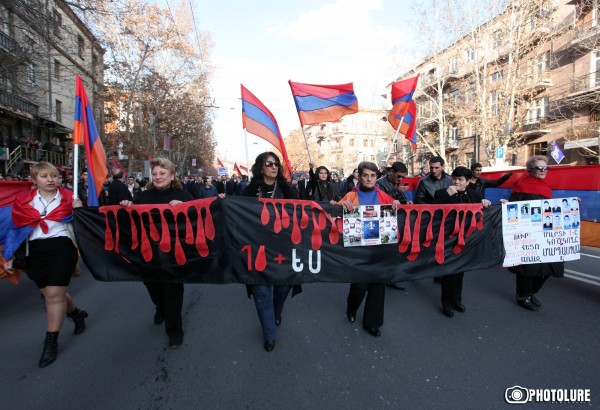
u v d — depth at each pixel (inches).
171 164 137.4
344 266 133.9
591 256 269.9
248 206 129.8
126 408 95.4
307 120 234.1
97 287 202.8
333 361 118.6
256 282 128.7
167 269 128.3
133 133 849.5
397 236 138.5
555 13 825.5
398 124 239.0
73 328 146.3
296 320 152.9
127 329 144.9
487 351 124.0
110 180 467.2
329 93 236.1
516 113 805.9
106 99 833.5
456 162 1195.9
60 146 933.8
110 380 108.3
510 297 179.3
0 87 414.3
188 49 874.8
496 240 148.2
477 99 815.7
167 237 128.5
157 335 139.3
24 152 722.8
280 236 130.5
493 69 819.4
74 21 418.9
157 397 99.9
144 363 118.3
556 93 828.0
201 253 129.0
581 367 113.2
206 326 147.6
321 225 132.7
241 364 117.1
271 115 216.5
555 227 152.9
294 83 234.1
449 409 94.0
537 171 156.3
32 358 121.6
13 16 373.4
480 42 773.3
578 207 154.4
